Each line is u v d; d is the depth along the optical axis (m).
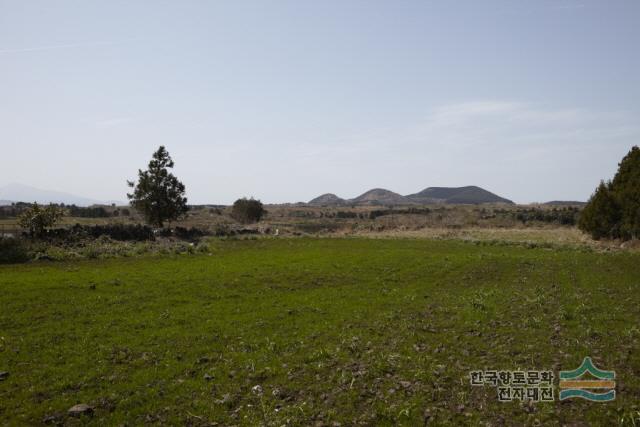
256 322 18.12
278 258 35.00
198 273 27.84
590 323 16.48
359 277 27.55
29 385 12.15
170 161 59.97
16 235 39.66
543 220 88.06
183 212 61.50
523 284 25.14
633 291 22.14
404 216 111.25
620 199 47.97
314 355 14.24
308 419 10.44
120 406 11.19
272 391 11.95
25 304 19.56
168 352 14.62
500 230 75.56
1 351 14.45
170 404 11.32
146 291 22.72
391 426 9.97
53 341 15.42
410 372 12.63
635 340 14.32
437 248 42.62
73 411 10.74
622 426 9.55
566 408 10.42
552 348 13.96
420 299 22.19
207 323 17.84
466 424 9.91
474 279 27.12
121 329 16.86
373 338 15.87
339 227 91.81
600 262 31.69
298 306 20.75
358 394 11.52
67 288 22.66
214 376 12.95
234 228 66.06
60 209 43.44
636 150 50.62
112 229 47.19
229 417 10.70
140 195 58.19
